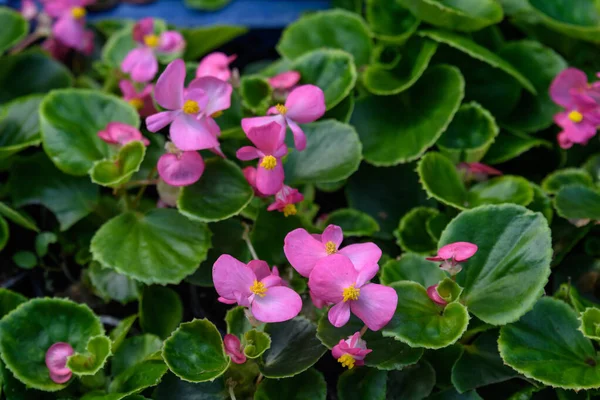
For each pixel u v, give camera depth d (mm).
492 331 665
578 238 694
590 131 708
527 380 657
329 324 648
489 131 716
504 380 659
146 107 729
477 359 660
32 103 732
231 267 631
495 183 701
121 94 768
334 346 640
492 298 647
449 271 639
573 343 652
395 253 718
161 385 656
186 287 724
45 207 741
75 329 669
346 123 714
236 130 694
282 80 716
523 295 641
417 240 703
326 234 638
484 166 702
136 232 683
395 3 751
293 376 656
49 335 666
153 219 687
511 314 639
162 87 644
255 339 645
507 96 743
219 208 669
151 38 733
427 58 725
